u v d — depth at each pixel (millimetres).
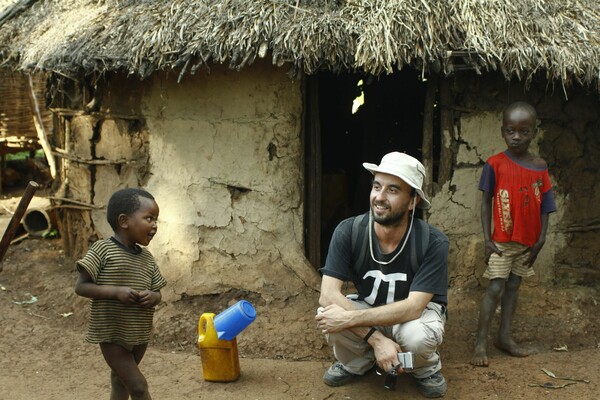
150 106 5336
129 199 3336
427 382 3990
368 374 4270
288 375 4301
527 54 4480
